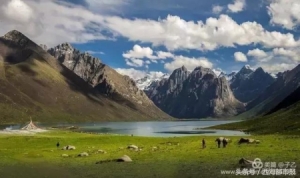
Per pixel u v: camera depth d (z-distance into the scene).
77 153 79.06
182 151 74.62
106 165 56.62
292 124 147.38
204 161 56.47
